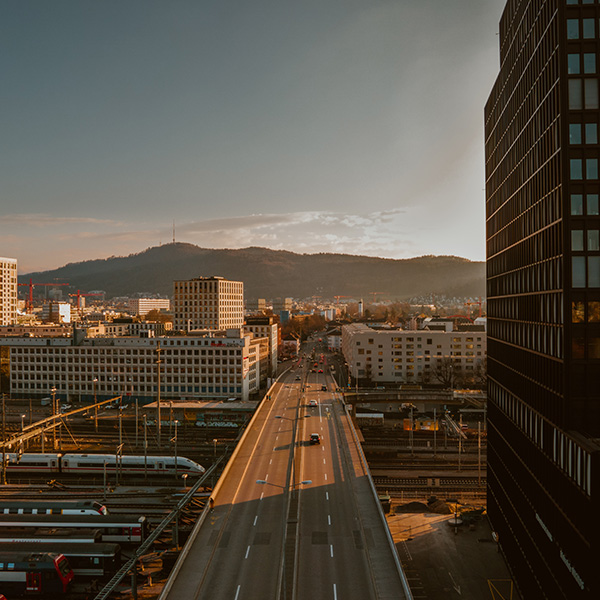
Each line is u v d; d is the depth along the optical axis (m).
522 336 69.00
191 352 188.62
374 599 50.31
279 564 57.47
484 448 139.75
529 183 66.19
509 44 77.19
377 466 124.50
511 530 74.31
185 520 91.25
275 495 79.00
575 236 52.91
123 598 69.00
